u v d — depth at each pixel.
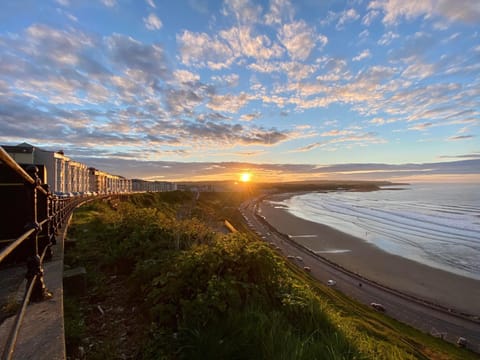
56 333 2.02
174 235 6.09
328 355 2.61
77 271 3.90
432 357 9.55
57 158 24.12
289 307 3.37
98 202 17.86
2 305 2.45
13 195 3.68
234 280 3.37
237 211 65.19
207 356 2.49
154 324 2.95
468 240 34.06
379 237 36.56
